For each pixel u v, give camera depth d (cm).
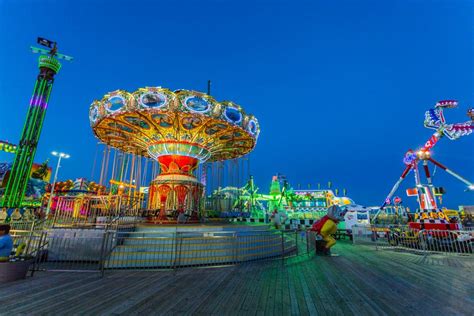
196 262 751
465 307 407
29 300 433
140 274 627
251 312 384
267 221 1897
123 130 1345
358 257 893
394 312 387
